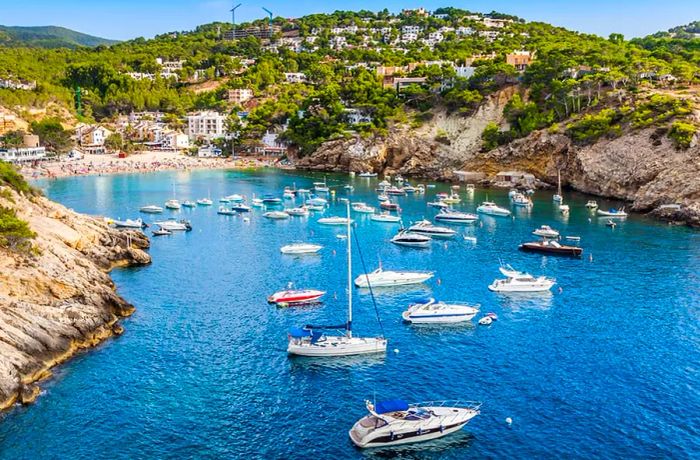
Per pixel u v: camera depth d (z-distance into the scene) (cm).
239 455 5056
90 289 7862
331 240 12550
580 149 18375
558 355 6888
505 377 6356
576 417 5603
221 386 6138
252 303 8569
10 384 5734
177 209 16000
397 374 6419
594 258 10981
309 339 6925
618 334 7481
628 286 9356
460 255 11275
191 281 9556
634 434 5341
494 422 5525
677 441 5238
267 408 5744
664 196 14962
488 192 18638
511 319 7988
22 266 7544
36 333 6462
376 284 9400
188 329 7562
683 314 8156
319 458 5028
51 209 10806
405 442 5216
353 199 17512
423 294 9038
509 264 10619
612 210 15275
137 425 5450
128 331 7456
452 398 5922
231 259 10938
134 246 11488
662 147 16025
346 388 6119
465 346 7125
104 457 5016
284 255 11244
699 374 6425
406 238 12094
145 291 9006
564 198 17538
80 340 6900
